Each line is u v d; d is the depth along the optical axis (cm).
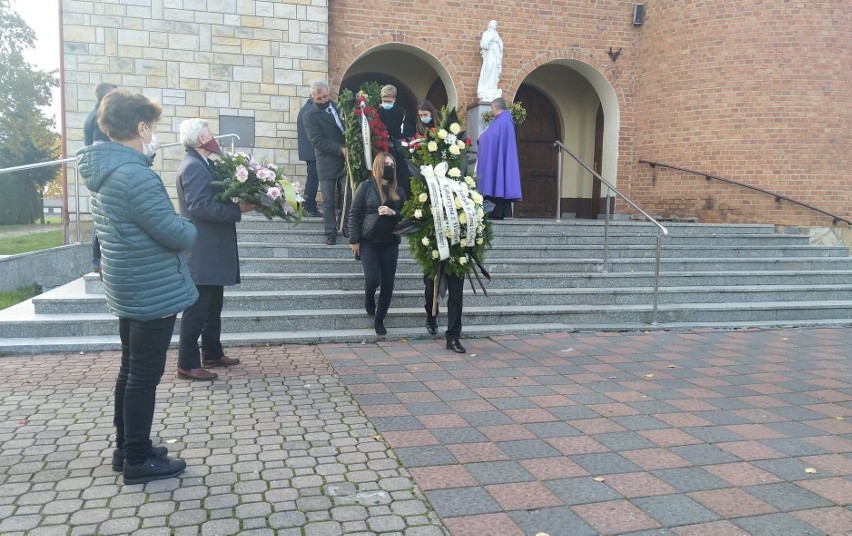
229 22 985
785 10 1048
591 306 733
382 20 1089
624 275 793
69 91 933
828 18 1045
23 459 333
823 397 476
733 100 1084
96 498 292
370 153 684
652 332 706
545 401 450
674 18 1135
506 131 943
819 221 1063
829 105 1054
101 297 596
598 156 1343
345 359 550
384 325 650
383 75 1277
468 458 347
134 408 301
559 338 659
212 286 475
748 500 305
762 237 978
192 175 447
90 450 347
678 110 1140
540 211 1375
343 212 729
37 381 466
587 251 861
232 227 479
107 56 943
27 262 762
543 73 1330
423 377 502
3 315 579
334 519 277
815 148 1055
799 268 906
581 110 1362
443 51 1124
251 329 612
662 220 1168
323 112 733
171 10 961
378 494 301
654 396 470
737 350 627
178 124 976
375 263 607
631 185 1226
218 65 985
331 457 344
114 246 291
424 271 593
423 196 555
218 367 515
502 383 491
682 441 380
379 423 398
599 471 334
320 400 439
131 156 296
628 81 1212
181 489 302
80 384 461
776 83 1058
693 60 1116
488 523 277
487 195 951
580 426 402
